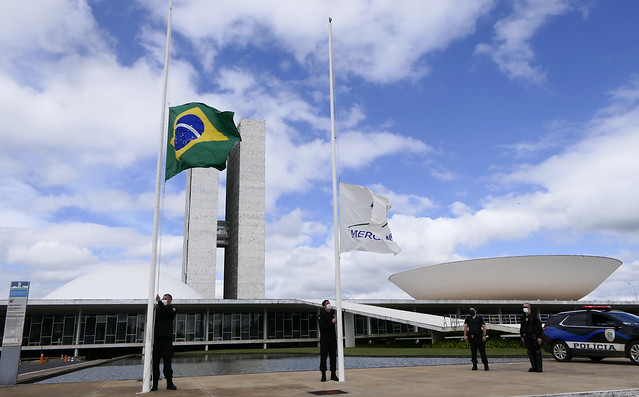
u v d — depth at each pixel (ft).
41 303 125.70
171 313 34.06
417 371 43.24
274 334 159.12
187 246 288.92
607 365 45.19
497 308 182.09
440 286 197.06
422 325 118.52
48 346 137.49
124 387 35.45
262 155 318.04
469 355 73.00
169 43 39.99
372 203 44.57
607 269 193.67
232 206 324.80
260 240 302.25
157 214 36.09
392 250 44.39
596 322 49.16
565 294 187.73
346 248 42.70
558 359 51.26
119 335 143.33
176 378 41.32
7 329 39.34
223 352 126.72
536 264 181.98
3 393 32.17
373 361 72.08
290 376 40.96
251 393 29.76
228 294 323.16
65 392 32.48
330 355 36.83
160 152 37.29
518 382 32.27
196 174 301.63
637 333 44.91
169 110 42.27
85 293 163.73
